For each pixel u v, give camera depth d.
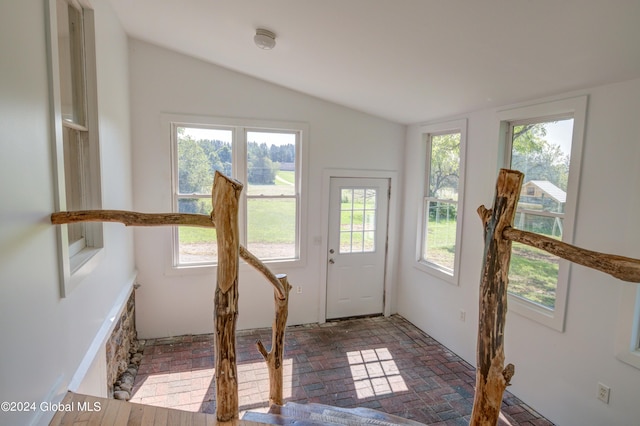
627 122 2.23
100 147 2.40
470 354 3.60
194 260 4.09
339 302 4.70
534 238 1.20
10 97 1.20
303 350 3.84
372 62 2.87
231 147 4.11
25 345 1.25
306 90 4.11
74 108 2.29
